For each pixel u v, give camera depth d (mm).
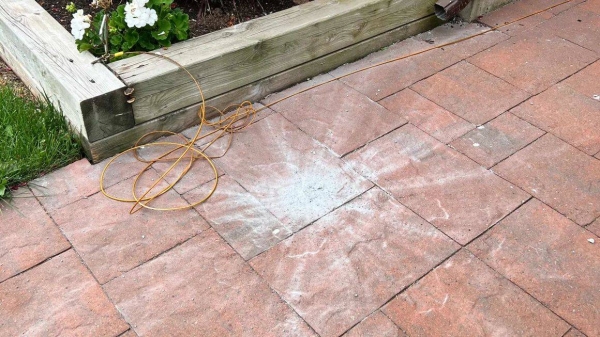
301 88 3367
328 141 2957
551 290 2223
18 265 2295
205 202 2602
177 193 2648
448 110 3188
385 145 2936
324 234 2443
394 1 3568
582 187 2697
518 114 3166
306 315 2123
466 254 2361
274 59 3186
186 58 2891
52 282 2236
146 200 2600
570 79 3459
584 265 2324
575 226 2496
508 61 3609
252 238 2424
